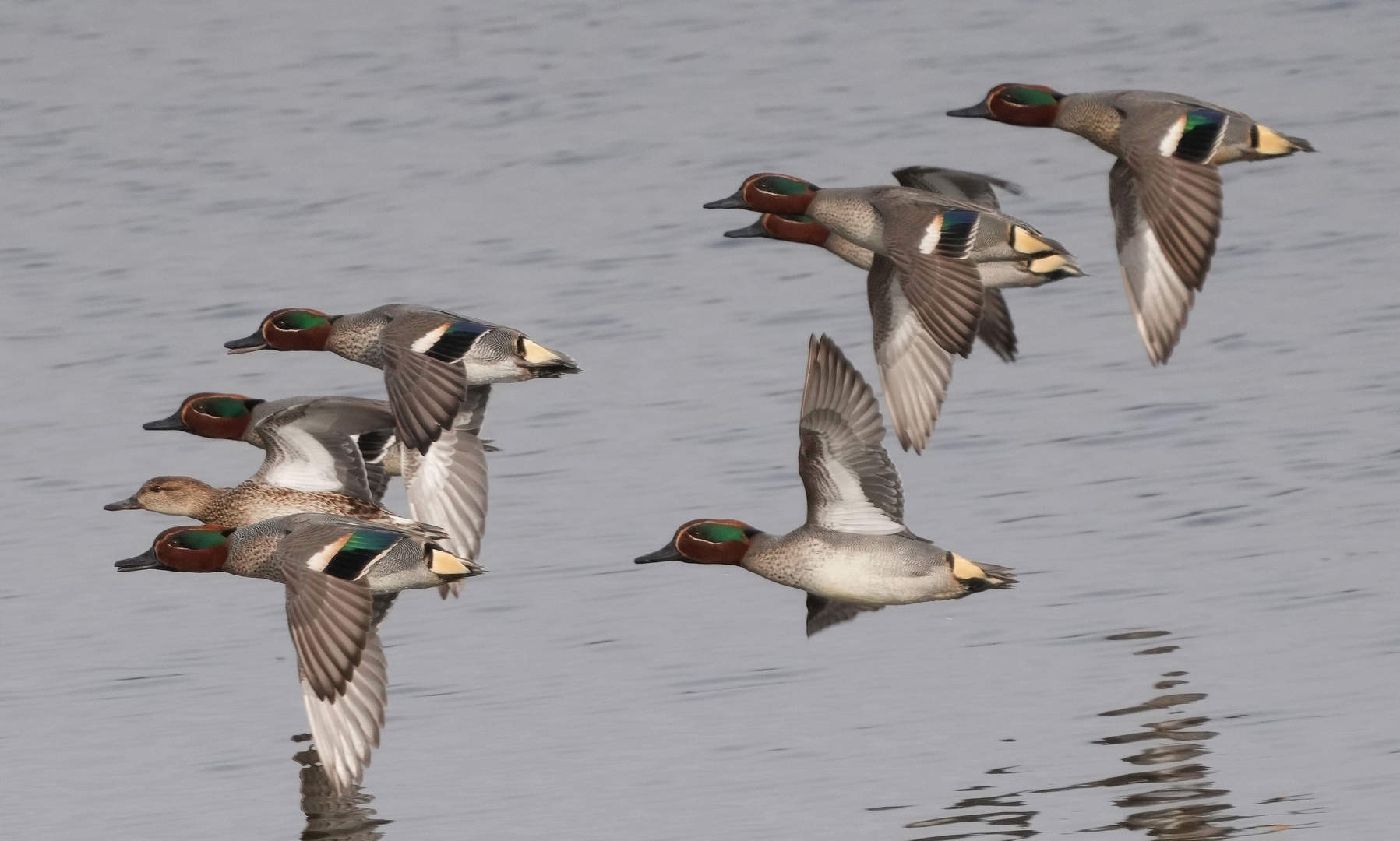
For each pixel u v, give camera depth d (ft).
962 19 114.21
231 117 106.83
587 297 78.84
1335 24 106.63
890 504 41.11
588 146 97.81
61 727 48.67
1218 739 42.63
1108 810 39.88
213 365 75.77
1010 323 48.24
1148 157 39.99
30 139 105.60
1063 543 54.85
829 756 43.62
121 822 43.55
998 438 63.16
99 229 91.66
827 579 41.14
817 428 40.73
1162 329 40.98
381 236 87.92
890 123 97.04
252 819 43.11
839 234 46.21
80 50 120.98
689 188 90.48
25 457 68.03
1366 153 88.17
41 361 76.95
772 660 48.98
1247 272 76.38
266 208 92.94
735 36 114.52
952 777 42.04
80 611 55.83
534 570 55.67
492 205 90.68
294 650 52.42
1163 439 61.57
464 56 114.52
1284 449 59.67
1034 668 47.24
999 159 91.50
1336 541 52.80
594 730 46.01
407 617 53.21
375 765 45.29
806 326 74.02
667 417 66.49
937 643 49.16
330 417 48.98
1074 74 102.68
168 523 62.28
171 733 47.98
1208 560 52.60
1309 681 45.06
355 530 40.57
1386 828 38.37
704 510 59.00
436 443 50.01
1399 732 42.09
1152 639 48.14
